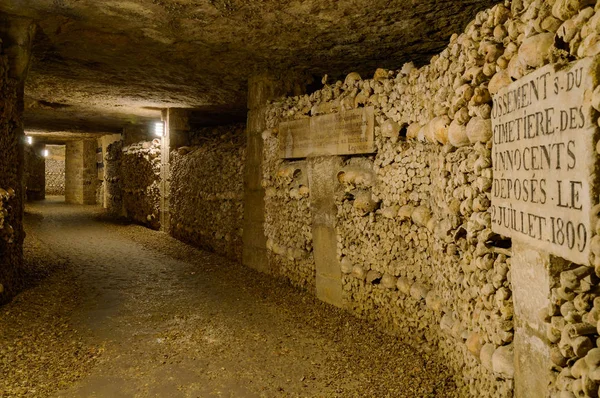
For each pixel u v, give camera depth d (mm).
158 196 12211
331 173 5473
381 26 5348
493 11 2758
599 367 1779
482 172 2828
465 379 3256
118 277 7117
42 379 3607
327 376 3699
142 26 5418
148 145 12984
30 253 8414
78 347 4277
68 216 15844
